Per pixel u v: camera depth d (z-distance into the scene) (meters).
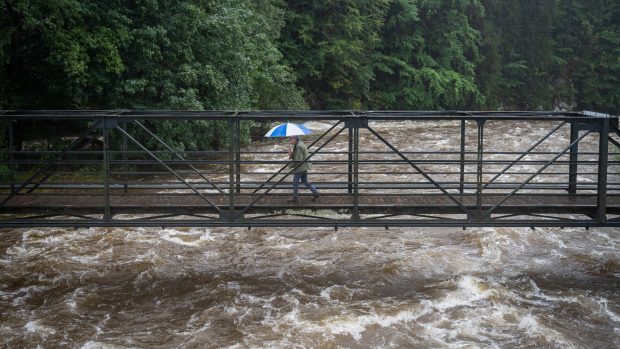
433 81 52.84
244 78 29.84
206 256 15.64
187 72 26.00
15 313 12.35
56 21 22.72
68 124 29.72
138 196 14.62
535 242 16.52
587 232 17.28
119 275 14.38
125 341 11.25
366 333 11.49
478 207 13.04
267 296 13.20
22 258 15.27
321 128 40.59
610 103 63.22
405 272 14.45
